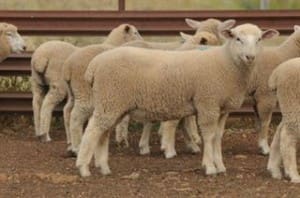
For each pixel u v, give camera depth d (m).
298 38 13.52
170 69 10.87
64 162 12.53
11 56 16.67
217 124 11.27
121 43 14.98
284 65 10.58
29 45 19.50
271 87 10.76
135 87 10.85
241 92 11.11
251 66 11.02
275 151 11.15
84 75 11.70
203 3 27.56
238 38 10.79
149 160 12.95
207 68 10.90
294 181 10.73
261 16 16.59
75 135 12.84
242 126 16.66
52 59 14.82
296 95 10.39
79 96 12.56
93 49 12.45
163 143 13.38
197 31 14.95
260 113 13.61
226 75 10.93
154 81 10.82
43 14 16.69
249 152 14.02
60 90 14.89
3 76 16.89
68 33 16.78
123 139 14.59
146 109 10.96
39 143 14.80
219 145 11.45
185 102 10.99
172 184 10.69
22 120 16.73
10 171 11.63
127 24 15.47
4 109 16.59
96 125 11.03
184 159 13.09
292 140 10.70
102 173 11.38
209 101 10.93
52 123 16.66
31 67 15.82
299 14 16.53
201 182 10.82
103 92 10.88
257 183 10.73
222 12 16.66
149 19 16.73
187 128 13.78
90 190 10.31
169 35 16.78
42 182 10.89
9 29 16.17
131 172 11.69
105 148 11.41
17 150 13.84
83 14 16.70
